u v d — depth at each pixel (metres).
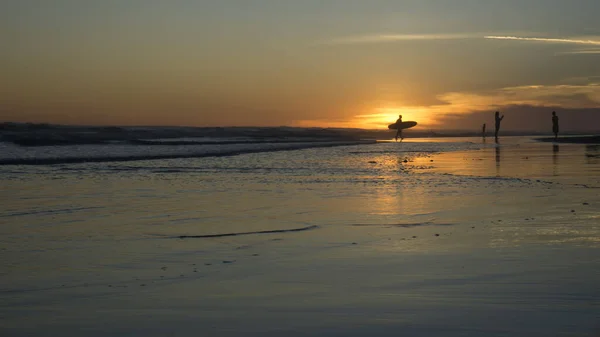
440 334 5.22
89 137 52.50
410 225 10.76
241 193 16.25
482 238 9.35
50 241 9.66
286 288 6.72
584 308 5.80
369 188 17.11
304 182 19.20
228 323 5.57
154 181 19.73
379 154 37.69
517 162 27.16
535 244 8.77
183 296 6.45
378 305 6.04
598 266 7.38
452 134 130.75
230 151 40.81
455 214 11.89
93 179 20.48
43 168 25.16
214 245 9.24
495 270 7.28
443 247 8.74
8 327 5.54
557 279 6.81
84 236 10.09
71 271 7.64
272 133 99.62
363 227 10.66
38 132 55.38
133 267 7.83
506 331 5.25
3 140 42.50
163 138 72.25
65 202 14.46
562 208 12.39
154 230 10.62
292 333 5.30
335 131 123.88
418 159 31.34
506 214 11.74
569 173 20.72
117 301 6.30
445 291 6.46
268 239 9.68
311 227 10.76
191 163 28.61
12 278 7.30
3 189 17.28
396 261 7.92
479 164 26.42
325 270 7.52
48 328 5.51
